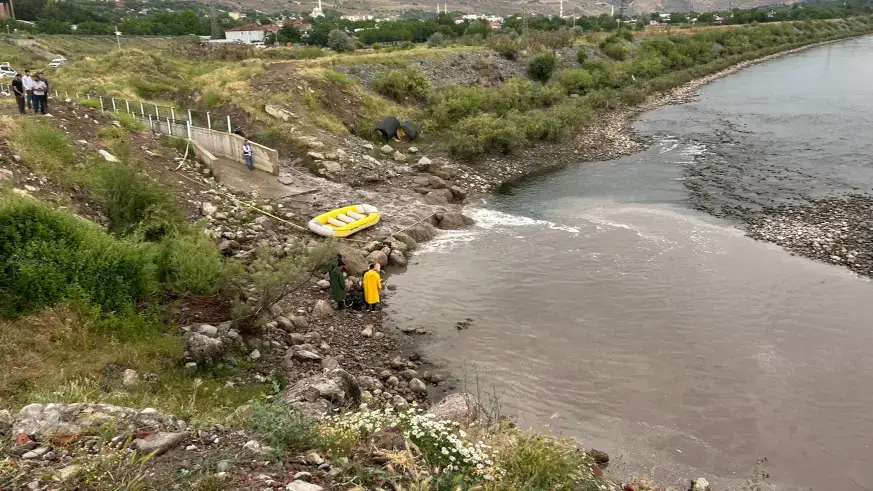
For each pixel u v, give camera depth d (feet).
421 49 187.11
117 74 147.64
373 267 56.08
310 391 32.53
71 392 27.20
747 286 61.36
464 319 54.90
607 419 40.55
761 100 173.78
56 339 33.40
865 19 422.41
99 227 48.96
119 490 17.83
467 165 108.58
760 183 97.19
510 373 46.03
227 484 18.90
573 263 67.67
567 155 119.85
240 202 73.46
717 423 40.37
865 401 42.70
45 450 19.83
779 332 52.34
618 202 90.58
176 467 19.84
